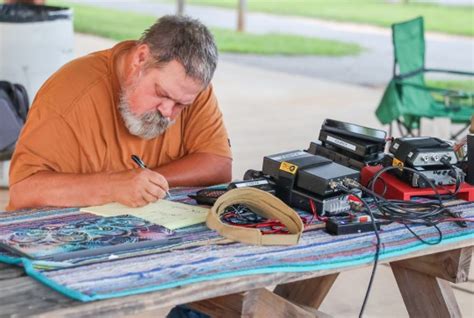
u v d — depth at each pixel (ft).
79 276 6.67
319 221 8.34
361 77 33.55
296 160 8.84
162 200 8.88
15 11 18.62
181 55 8.48
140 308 6.39
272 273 7.04
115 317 6.31
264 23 51.44
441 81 32.96
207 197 8.85
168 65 8.54
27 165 8.96
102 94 9.19
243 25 46.57
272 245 7.63
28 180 8.85
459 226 8.47
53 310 6.13
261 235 7.61
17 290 6.46
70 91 9.11
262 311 7.47
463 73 20.39
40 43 18.01
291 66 35.58
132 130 9.09
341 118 25.68
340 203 8.57
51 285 6.50
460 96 19.69
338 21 53.26
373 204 8.89
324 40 44.80
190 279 6.70
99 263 6.99
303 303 9.70
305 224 8.22
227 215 8.38
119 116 9.30
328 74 33.88
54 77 9.23
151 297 6.43
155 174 8.68
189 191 9.45
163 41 8.53
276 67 35.14
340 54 39.78
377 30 49.42
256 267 7.05
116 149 9.41
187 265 7.01
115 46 9.32
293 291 9.75
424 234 8.20
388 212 8.60
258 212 8.38
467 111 19.81
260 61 36.68
